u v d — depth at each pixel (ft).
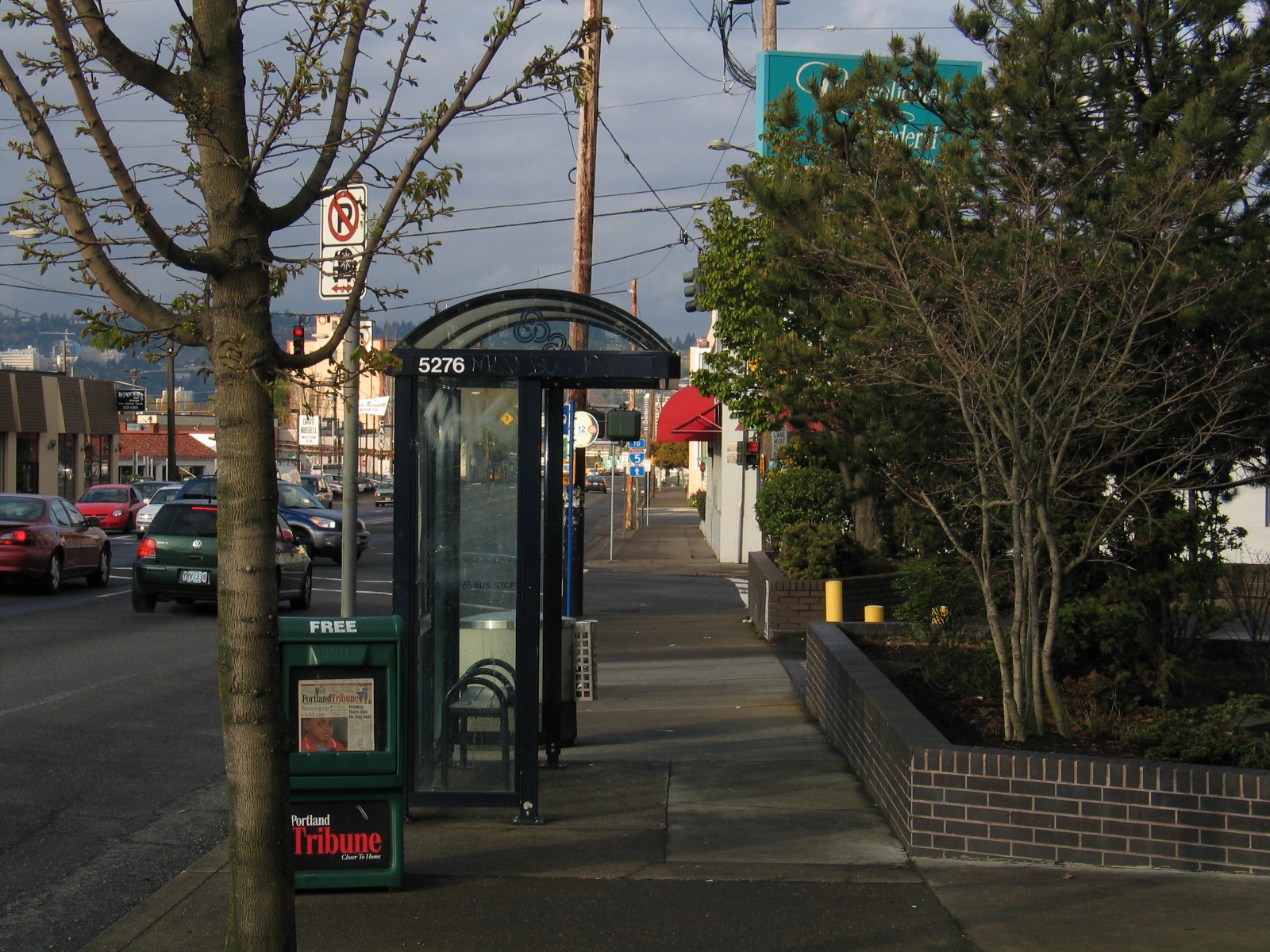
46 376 175.01
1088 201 26.86
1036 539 25.25
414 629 23.73
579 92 14.53
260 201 12.81
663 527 185.47
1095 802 20.27
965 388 23.48
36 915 19.07
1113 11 29.30
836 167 32.96
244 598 12.15
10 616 59.77
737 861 20.92
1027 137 29.43
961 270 23.36
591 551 129.18
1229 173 25.91
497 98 14.10
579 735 33.81
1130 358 24.34
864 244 27.30
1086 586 29.81
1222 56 28.91
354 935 17.40
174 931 17.84
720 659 50.83
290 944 12.34
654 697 41.11
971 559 24.53
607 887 19.49
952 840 20.95
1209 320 24.88
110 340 12.68
